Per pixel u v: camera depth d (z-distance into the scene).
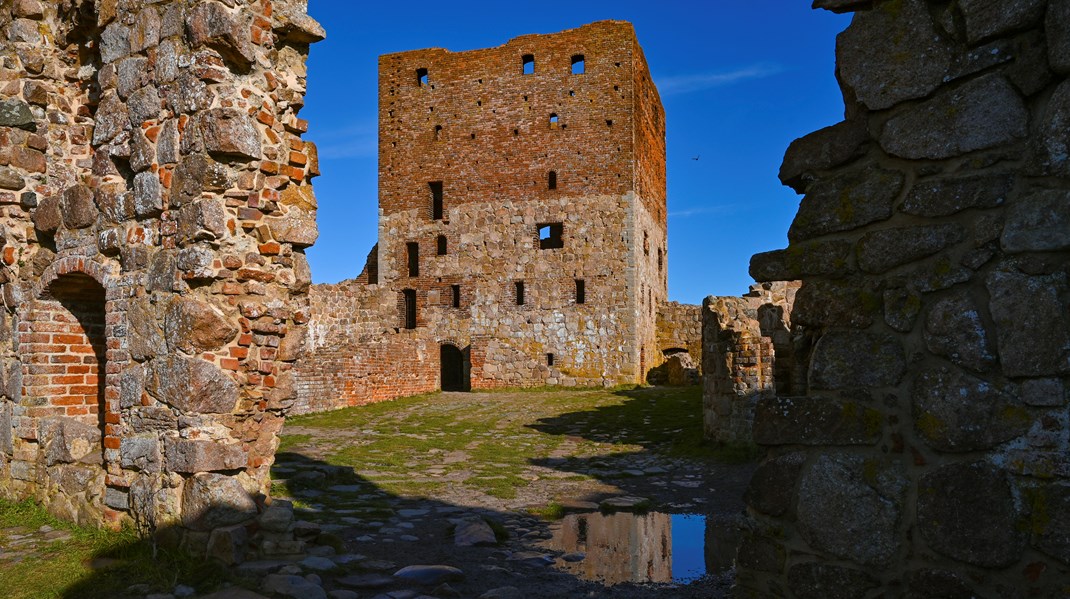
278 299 6.77
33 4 8.34
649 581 6.42
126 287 6.87
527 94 32.09
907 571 3.54
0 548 6.44
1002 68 3.46
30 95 8.27
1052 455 3.23
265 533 6.28
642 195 32.62
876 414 3.68
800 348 4.27
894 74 3.74
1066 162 3.27
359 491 10.14
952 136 3.56
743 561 4.04
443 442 15.49
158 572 5.69
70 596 5.29
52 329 8.20
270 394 6.68
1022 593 3.26
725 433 14.26
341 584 5.90
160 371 6.42
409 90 33.69
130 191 6.97
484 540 7.57
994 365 3.39
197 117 6.45
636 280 30.62
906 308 3.64
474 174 32.50
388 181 33.69
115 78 7.21
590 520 8.95
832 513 3.74
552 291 31.16
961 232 3.52
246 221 6.57
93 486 7.08
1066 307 3.24
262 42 6.80
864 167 3.85
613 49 31.17
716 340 14.62
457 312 32.19
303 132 7.21
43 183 8.38
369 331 25.39
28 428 7.95
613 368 30.20
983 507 3.37
